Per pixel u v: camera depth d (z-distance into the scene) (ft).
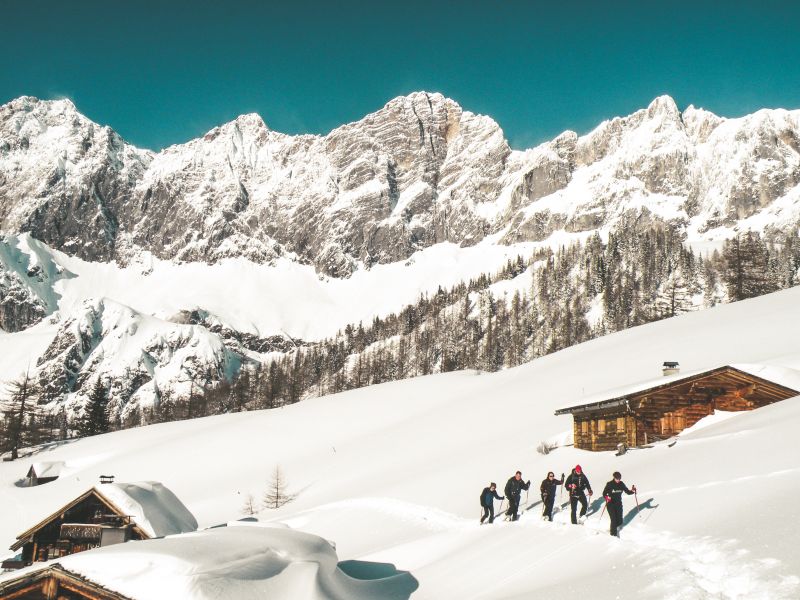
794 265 596.29
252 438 300.20
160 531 117.60
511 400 238.27
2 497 278.87
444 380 338.75
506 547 78.13
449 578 74.28
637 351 243.81
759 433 83.05
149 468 287.28
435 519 124.06
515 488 94.43
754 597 44.75
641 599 49.32
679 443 99.45
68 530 123.24
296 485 220.02
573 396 214.28
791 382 124.67
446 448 204.23
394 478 184.55
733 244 412.36
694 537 58.49
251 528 76.18
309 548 70.38
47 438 488.85
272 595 55.98
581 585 56.39
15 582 55.72
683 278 627.05
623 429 122.93
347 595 64.08
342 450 250.57
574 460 129.18
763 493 62.69
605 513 76.95
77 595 55.93
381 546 114.73
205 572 54.39
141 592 53.06
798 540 49.83
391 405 309.01
